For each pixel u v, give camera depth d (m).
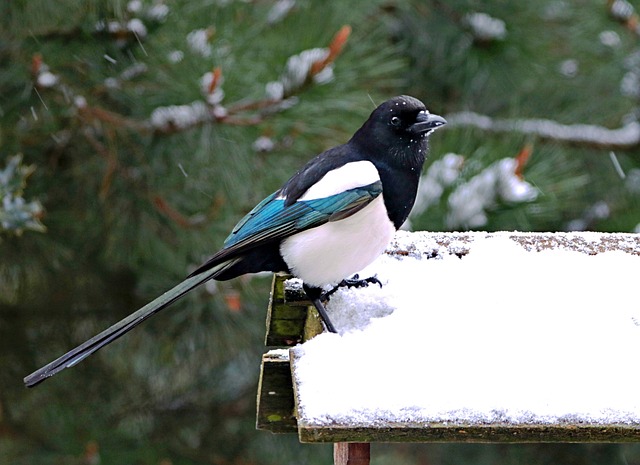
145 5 11.25
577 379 6.85
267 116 11.39
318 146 12.01
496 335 7.29
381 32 14.80
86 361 15.25
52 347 14.98
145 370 15.64
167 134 11.70
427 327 7.37
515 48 15.98
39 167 12.47
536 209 11.92
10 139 11.99
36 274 13.55
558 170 12.84
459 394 6.66
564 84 16.84
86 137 12.12
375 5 13.89
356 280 8.46
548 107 16.81
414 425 6.45
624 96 16.86
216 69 10.99
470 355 7.03
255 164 11.95
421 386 6.70
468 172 11.91
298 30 11.85
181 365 15.17
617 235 8.89
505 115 16.59
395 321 7.49
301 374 6.82
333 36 11.77
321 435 6.41
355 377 6.76
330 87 11.40
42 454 14.88
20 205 10.27
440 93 16.72
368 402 6.55
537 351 7.10
